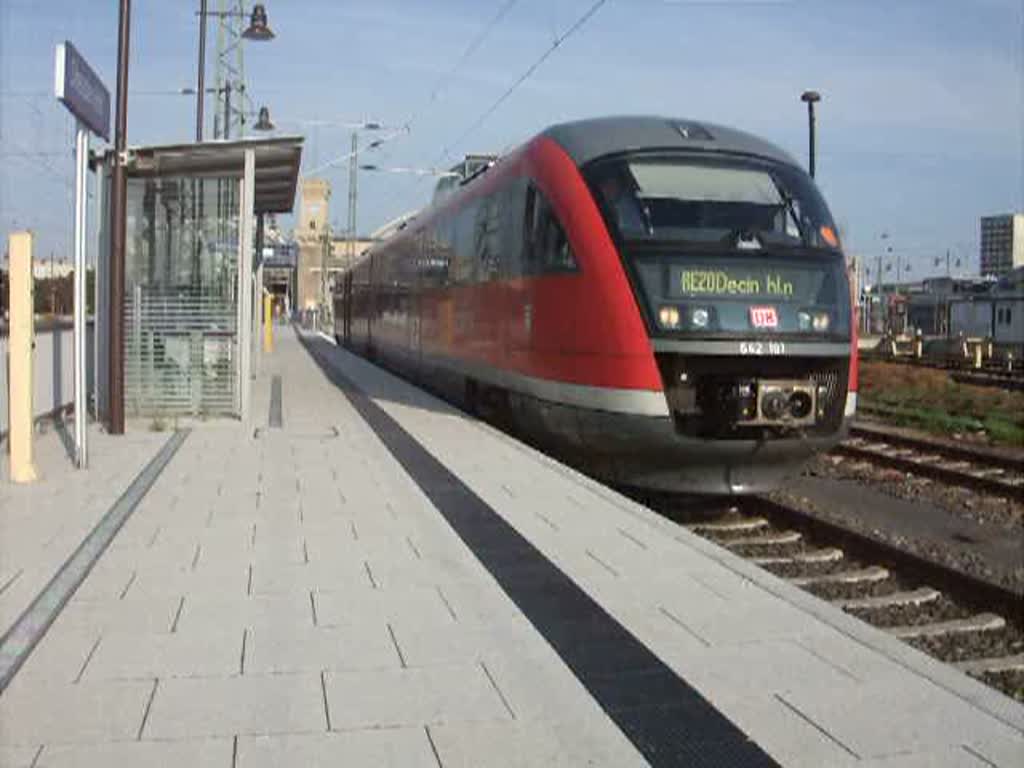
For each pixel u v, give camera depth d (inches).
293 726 161.3
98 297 536.1
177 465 397.7
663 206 402.6
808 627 209.9
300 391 751.1
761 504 419.2
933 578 314.0
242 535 282.2
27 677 179.5
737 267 390.6
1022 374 1342.3
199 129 997.8
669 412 380.2
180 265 535.5
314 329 2551.7
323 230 3080.7
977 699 173.9
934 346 2122.3
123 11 447.8
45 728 159.2
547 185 446.0
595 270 400.5
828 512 430.0
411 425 532.1
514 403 495.5
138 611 215.5
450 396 675.4
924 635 270.4
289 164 580.4
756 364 388.5
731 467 394.9
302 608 219.1
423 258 763.4
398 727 161.5
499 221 518.0
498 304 515.5
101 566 248.7
